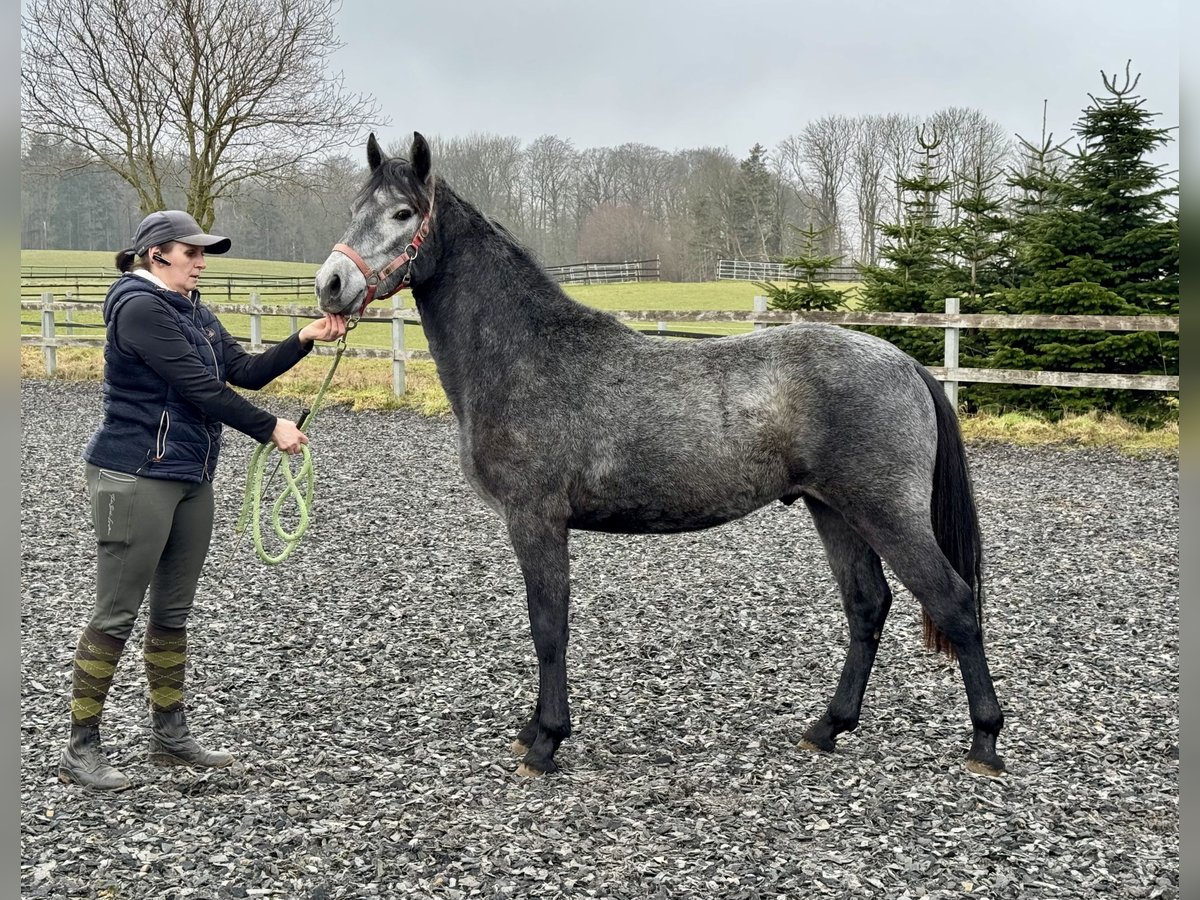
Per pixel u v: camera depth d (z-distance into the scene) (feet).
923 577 11.75
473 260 13.06
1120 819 10.92
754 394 12.05
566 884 9.50
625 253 194.59
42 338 59.77
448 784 11.79
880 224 45.93
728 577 20.89
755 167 192.03
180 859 9.84
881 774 12.11
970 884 9.57
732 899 9.26
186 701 14.25
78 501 27.86
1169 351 37.19
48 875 9.52
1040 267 41.11
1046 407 41.14
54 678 14.99
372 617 18.20
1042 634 17.20
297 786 11.64
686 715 14.07
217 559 22.15
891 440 11.77
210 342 12.25
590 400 12.33
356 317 12.67
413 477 32.17
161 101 62.85
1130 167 39.91
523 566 12.48
